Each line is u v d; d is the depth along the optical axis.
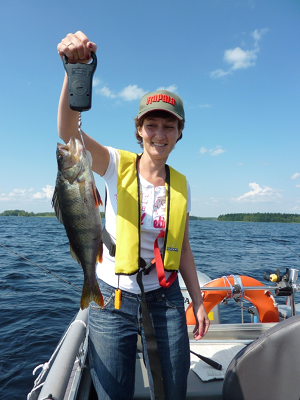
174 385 1.66
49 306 5.98
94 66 1.42
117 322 1.65
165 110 1.73
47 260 10.75
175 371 1.67
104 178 1.85
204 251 14.34
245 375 1.59
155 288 1.75
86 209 1.58
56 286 7.37
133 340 1.68
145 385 2.07
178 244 1.81
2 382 3.57
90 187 1.58
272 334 1.50
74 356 1.77
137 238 1.70
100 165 1.79
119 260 1.66
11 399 3.28
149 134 1.79
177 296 1.81
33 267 9.50
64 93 1.53
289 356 1.45
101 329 1.65
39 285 7.43
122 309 1.66
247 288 3.08
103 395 1.60
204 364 2.34
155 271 1.76
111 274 1.73
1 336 4.69
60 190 1.61
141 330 1.78
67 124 1.62
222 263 10.72
